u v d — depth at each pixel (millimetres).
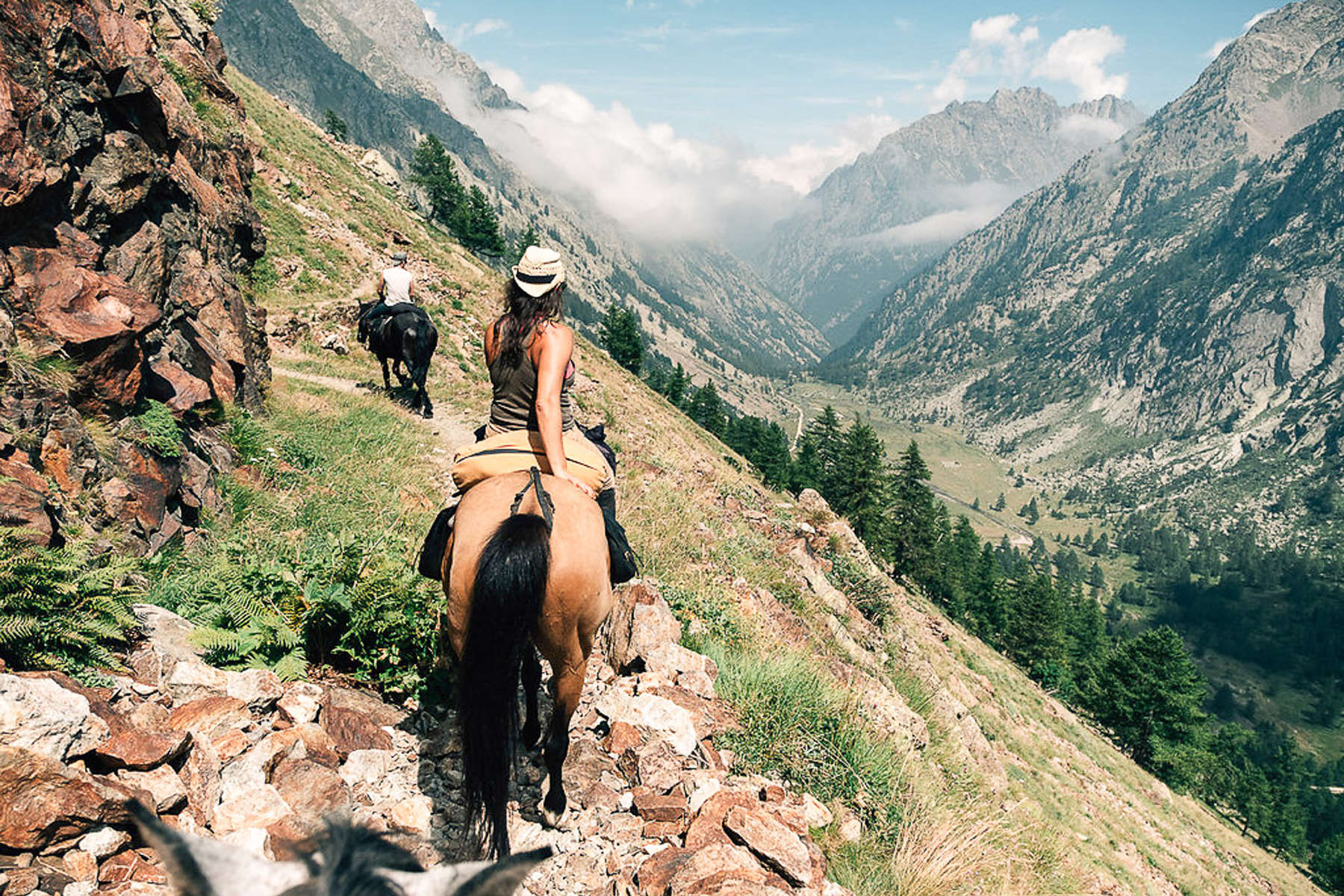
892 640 16156
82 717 3381
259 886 1175
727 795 4816
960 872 5391
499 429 4453
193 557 7160
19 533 4836
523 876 1274
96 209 8547
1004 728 28797
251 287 18047
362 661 5312
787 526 18250
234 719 4145
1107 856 20000
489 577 3258
